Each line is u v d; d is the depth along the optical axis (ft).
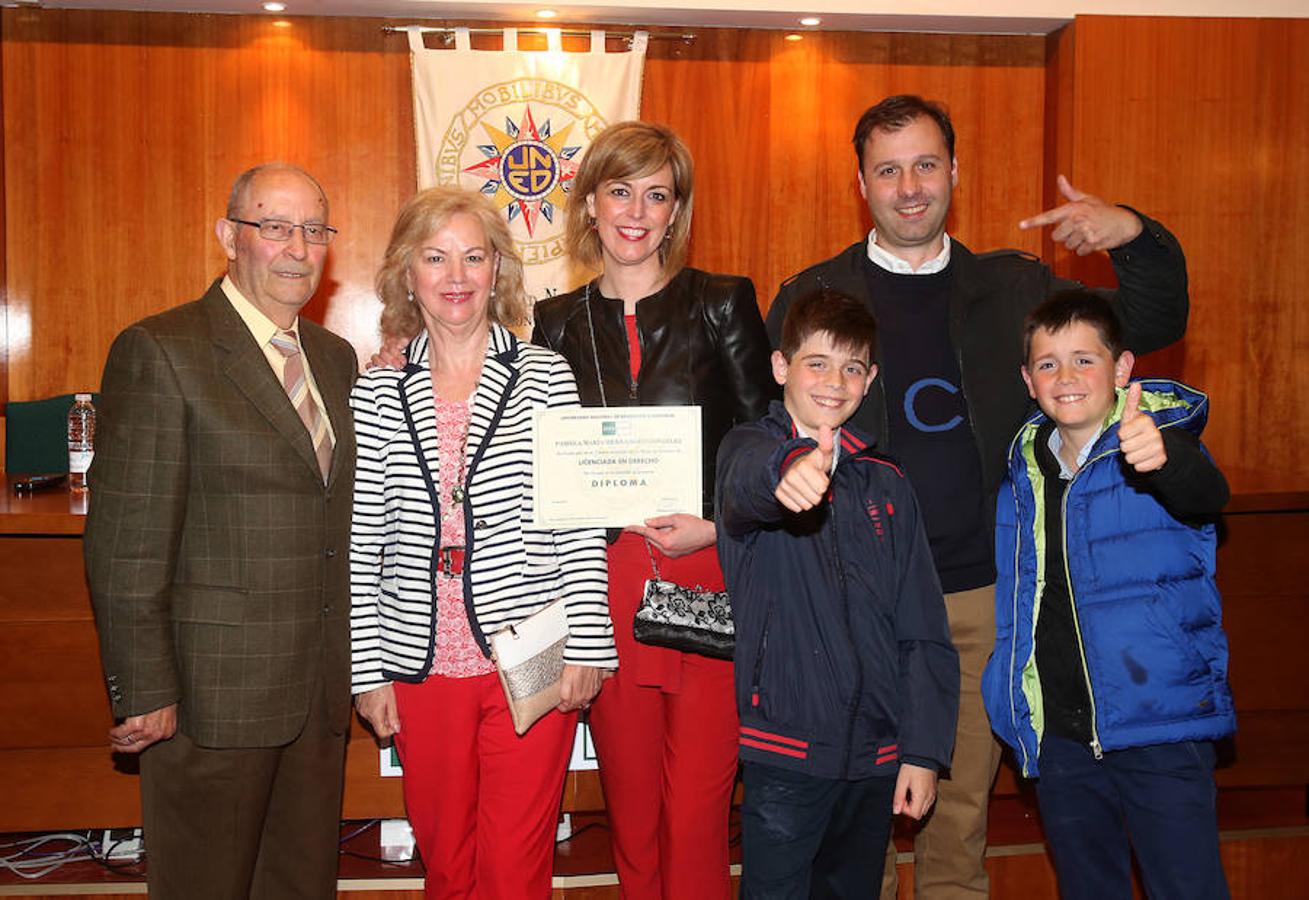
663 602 7.20
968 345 8.11
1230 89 14.92
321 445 7.11
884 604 6.97
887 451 7.96
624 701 7.53
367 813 9.26
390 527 7.13
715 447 7.66
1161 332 8.02
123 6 14.10
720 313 7.73
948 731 6.92
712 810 7.47
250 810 6.95
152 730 6.61
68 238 14.48
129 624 6.55
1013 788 10.30
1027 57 15.47
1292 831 10.30
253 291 7.05
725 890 7.60
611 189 7.63
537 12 14.42
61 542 8.78
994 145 15.49
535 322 8.16
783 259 15.40
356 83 14.73
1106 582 7.11
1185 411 7.00
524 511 7.13
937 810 8.37
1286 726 10.00
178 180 14.57
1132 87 14.79
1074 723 7.22
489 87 14.58
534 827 7.16
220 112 14.57
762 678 6.87
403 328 7.47
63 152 14.42
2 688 8.79
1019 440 7.57
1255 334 15.29
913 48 15.37
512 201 14.69
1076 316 7.13
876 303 8.22
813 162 15.37
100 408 6.82
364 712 7.20
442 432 7.10
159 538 6.57
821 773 6.75
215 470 6.71
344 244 14.85
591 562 7.23
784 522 6.91
